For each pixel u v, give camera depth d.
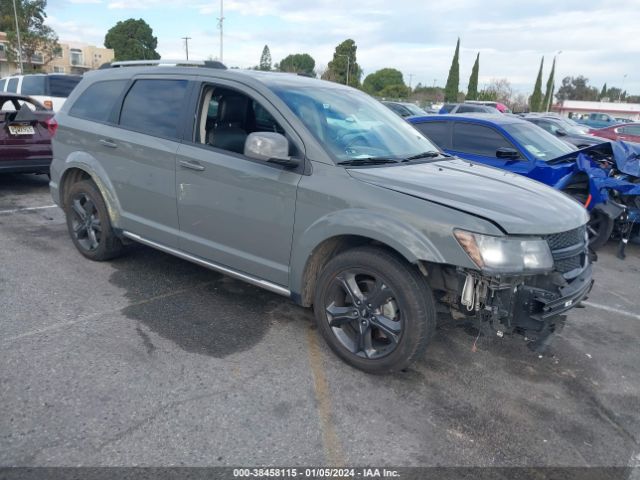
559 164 6.63
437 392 3.21
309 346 3.66
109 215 4.71
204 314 4.06
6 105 8.39
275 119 3.63
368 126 4.02
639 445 2.84
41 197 7.79
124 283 4.58
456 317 3.23
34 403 2.84
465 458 2.64
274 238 3.58
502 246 2.86
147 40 71.31
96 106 4.80
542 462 2.65
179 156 4.01
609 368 3.68
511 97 64.44
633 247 7.12
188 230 4.12
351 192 3.22
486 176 3.77
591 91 101.12
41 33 47.34
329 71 67.88
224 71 4.00
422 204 3.03
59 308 4.02
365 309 3.27
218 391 3.06
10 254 5.17
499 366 3.58
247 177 3.62
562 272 3.16
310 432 2.75
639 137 16.42
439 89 71.38
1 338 3.51
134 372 3.20
